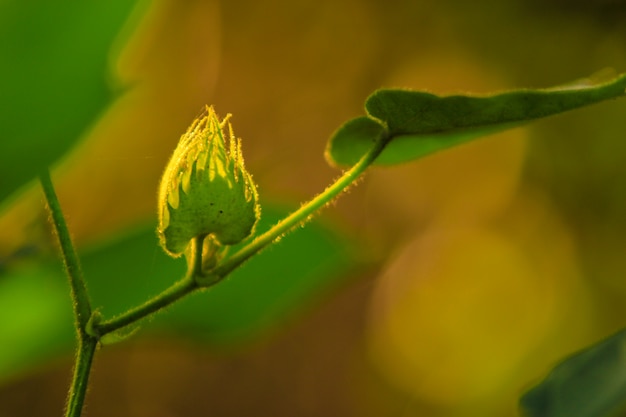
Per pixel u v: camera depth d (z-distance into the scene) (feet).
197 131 1.28
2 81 1.13
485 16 4.35
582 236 4.43
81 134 1.16
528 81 4.35
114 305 1.47
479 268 4.56
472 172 4.62
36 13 1.12
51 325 1.43
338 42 4.31
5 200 1.17
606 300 4.34
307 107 4.20
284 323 1.54
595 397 1.14
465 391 4.46
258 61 4.11
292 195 1.53
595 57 4.25
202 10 3.35
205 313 1.50
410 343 4.45
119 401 3.78
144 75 1.18
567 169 4.44
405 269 4.45
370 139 1.36
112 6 1.13
